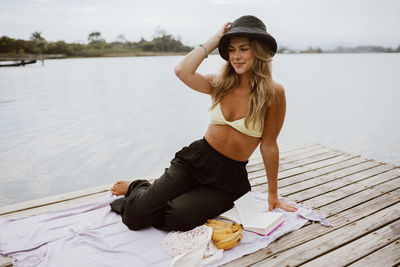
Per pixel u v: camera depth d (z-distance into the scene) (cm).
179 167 231
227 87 228
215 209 227
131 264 195
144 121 1023
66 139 800
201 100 1464
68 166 613
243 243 217
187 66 224
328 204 285
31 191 502
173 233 218
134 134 855
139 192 235
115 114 1134
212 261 197
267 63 217
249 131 219
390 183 333
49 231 234
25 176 561
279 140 798
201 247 200
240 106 223
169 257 201
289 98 1466
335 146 740
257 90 215
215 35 231
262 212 260
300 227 241
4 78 2642
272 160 240
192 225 220
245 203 237
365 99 1418
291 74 2869
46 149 716
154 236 225
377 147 734
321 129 903
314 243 222
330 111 1162
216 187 228
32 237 224
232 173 229
